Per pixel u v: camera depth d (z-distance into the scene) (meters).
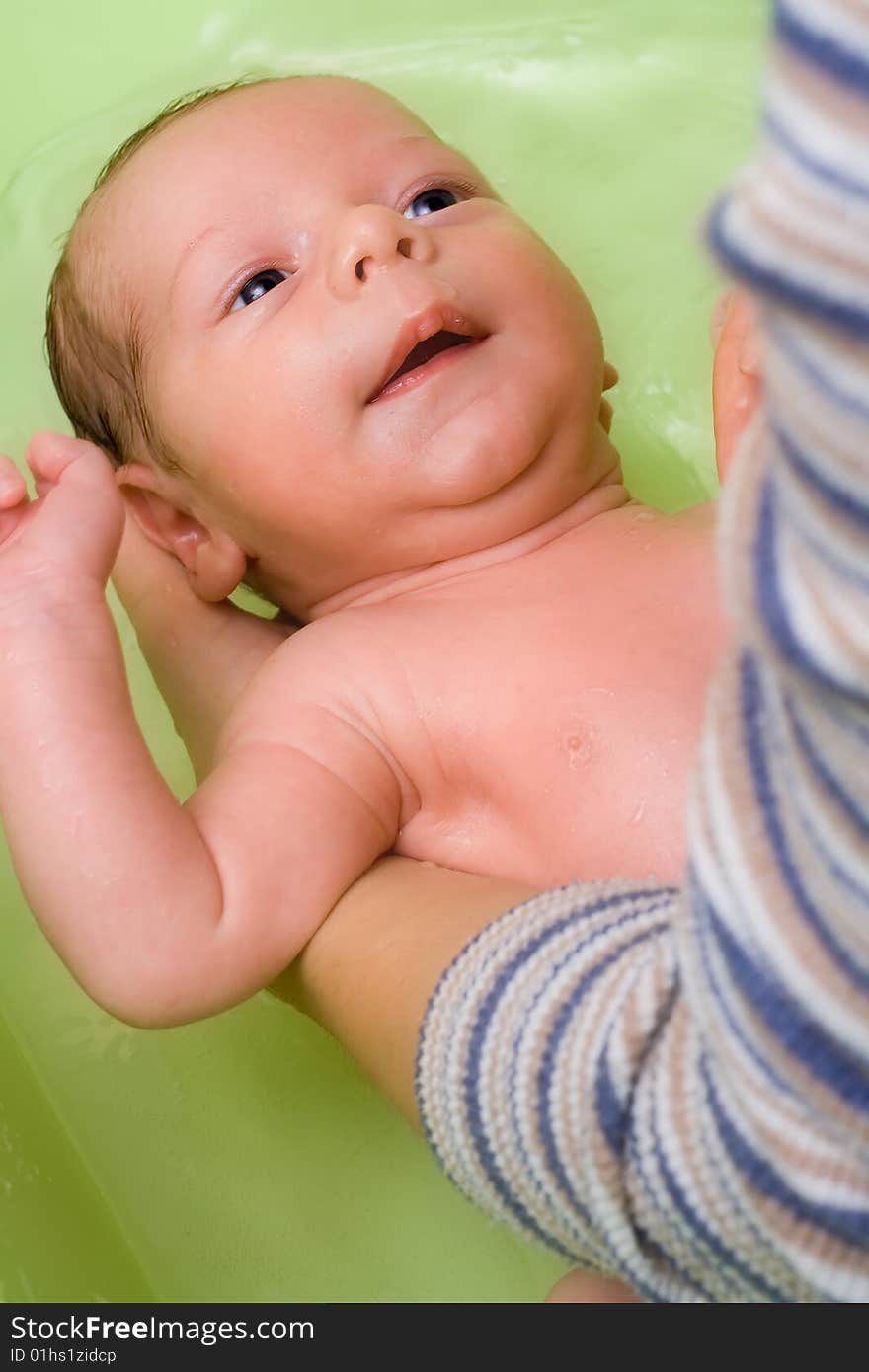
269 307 0.99
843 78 0.31
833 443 0.34
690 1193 0.52
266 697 0.93
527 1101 0.58
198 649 1.11
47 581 0.86
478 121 1.40
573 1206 0.58
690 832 0.46
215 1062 1.01
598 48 1.41
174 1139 0.98
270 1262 0.92
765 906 0.43
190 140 1.06
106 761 0.82
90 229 1.09
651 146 1.37
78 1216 0.90
